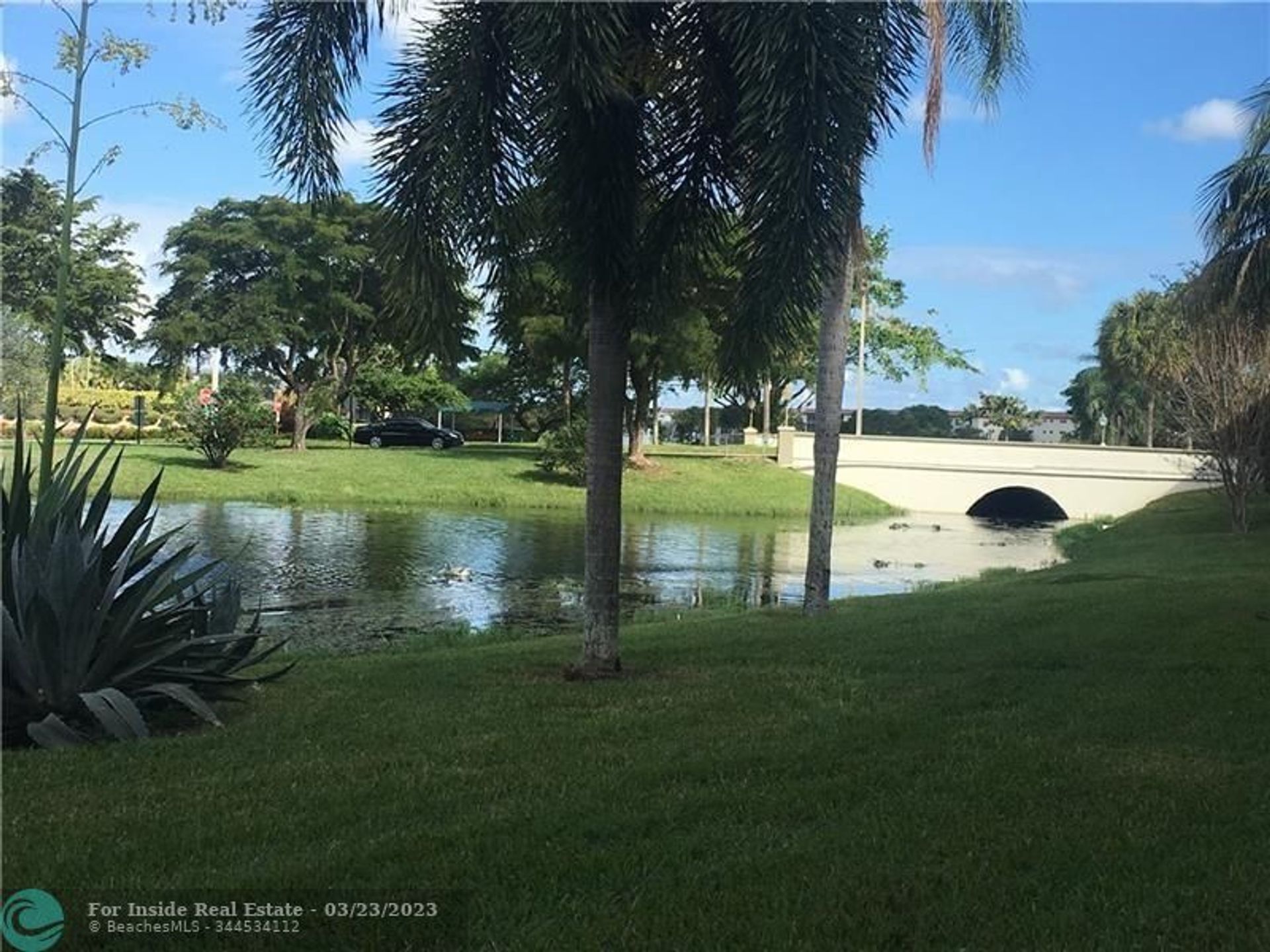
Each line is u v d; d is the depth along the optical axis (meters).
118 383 53.94
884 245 49.09
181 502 31.97
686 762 5.66
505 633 13.45
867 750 5.98
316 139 7.29
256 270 44.66
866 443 47.00
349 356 48.09
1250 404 25.72
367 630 13.87
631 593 19.06
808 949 3.55
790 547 27.58
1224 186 19.06
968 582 19.33
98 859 4.22
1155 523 33.16
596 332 8.35
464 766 5.62
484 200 7.40
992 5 13.09
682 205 8.29
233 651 7.57
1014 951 3.58
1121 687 7.78
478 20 7.29
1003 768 5.62
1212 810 4.97
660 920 3.72
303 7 7.17
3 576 6.30
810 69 6.44
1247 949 3.62
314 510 31.73
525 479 39.78
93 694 6.27
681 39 7.63
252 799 5.00
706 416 65.12
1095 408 84.75
